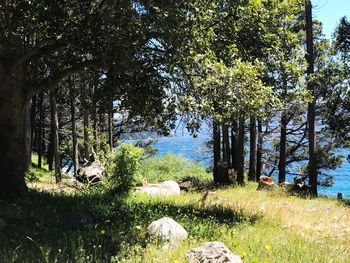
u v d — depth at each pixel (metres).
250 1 13.00
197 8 10.95
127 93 13.51
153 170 34.38
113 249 7.40
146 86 12.99
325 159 33.06
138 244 7.70
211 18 12.62
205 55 12.02
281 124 32.06
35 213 10.14
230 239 8.79
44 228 8.77
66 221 9.26
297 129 35.41
